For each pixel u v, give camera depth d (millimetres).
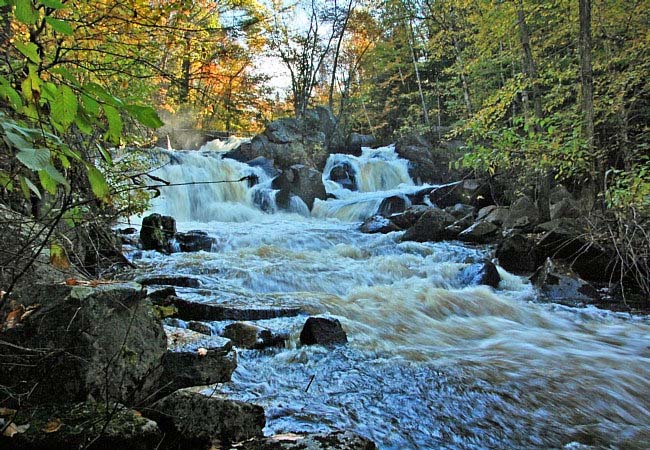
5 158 1611
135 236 10445
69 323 2355
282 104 33656
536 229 10180
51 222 2023
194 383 3182
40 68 1371
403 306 6734
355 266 8977
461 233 11875
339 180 21328
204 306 5523
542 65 13562
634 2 11164
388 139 28516
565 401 3990
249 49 9398
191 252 9734
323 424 3295
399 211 16844
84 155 2387
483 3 15297
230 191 17469
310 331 5004
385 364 4648
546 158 9414
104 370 2420
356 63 30719
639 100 11398
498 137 9789
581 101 10961
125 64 3350
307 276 8016
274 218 16938
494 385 4246
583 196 12188
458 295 7355
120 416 2289
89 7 2822
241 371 4203
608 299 7715
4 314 2332
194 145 24469
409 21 26766
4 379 2229
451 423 3557
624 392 4215
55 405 2266
